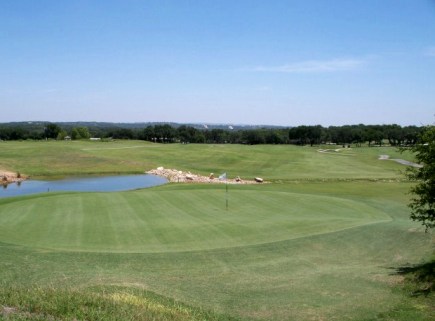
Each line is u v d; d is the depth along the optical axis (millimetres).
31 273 14359
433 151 15875
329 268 16172
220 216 24250
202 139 173625
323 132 163375
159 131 172750
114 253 17141
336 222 22938
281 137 164875
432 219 16609
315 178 53812
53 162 72312
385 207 29172
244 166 68812
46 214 24297
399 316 11820
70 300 10391
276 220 23250
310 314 12047
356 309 12383
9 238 19047
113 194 31438
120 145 112125
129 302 11094
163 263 16219
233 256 17234
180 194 31531
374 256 17734
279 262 16719
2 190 49625
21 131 157000
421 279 14539
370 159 79438
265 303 12781
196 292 13492
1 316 8742
